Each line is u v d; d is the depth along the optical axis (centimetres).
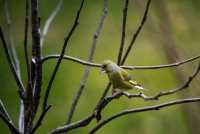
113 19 1722
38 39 412
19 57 1781
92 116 423
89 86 1742
